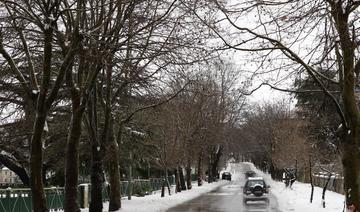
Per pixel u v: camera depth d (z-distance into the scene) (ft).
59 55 83.56
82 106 66.49
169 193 151.64
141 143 141.08
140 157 148.87
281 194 155.84
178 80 81.66
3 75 71.82
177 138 145.89
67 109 113.19
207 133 191.42
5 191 69.92
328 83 56.59
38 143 55.01
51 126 116.98
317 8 40.86
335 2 40.29
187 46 63.21
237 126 340.18
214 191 187.21
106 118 85.30
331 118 123.34
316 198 122.52
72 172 67.26
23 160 118.01
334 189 156.76
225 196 153.07
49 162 126.82
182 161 165.68
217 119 205.16
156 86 85.46
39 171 55.16
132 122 125.90
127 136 130.21
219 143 241.35
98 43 60.08
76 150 67.62
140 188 152.87
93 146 84.74
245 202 124.67
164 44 64.39
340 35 41.55
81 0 57.21
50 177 144.97
